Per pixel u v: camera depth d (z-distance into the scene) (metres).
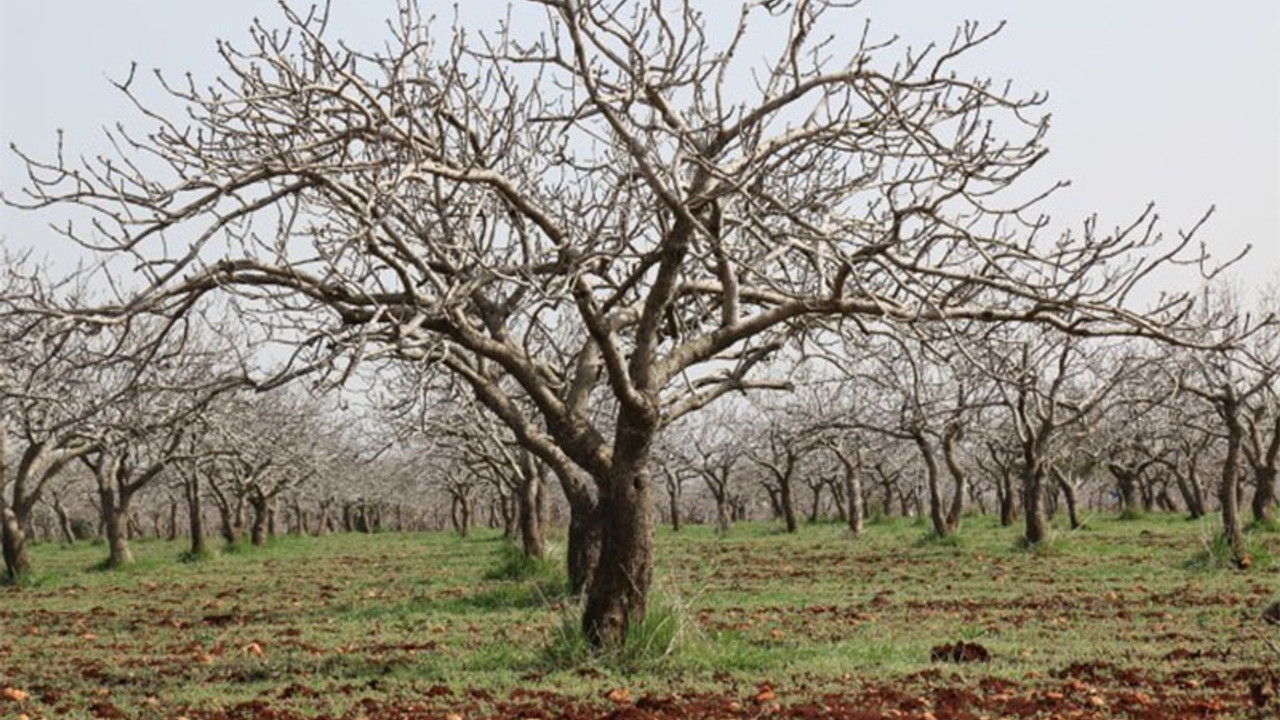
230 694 13.48
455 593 25.23
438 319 14.02
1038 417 34.78
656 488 79.50
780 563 32.41
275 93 13.45
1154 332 12.99
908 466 60.97
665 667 13.70
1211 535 27.33
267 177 12.60
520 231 15.08
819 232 12.59
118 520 38.97
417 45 13.48
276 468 47.50
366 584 29.58
